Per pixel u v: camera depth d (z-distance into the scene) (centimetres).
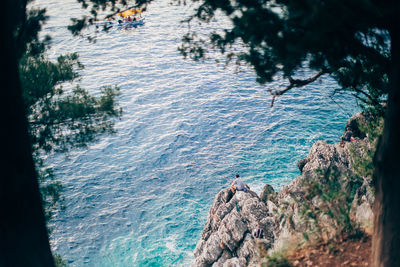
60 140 1173
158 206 3011
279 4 736
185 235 2719
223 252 1845
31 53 1111
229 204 2206
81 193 3138
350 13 502
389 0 482
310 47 575
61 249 2605
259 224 1752
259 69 839
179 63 6041
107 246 2633
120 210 2972
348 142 2500
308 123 4116
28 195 515
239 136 3931
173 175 3375
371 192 1067
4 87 472
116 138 3919
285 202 1209
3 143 477
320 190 866
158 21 8238
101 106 1170
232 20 795
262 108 4512
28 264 521
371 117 1245
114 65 5934
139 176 3372
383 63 720
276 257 792
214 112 4456
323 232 832
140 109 4541
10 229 497
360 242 770
